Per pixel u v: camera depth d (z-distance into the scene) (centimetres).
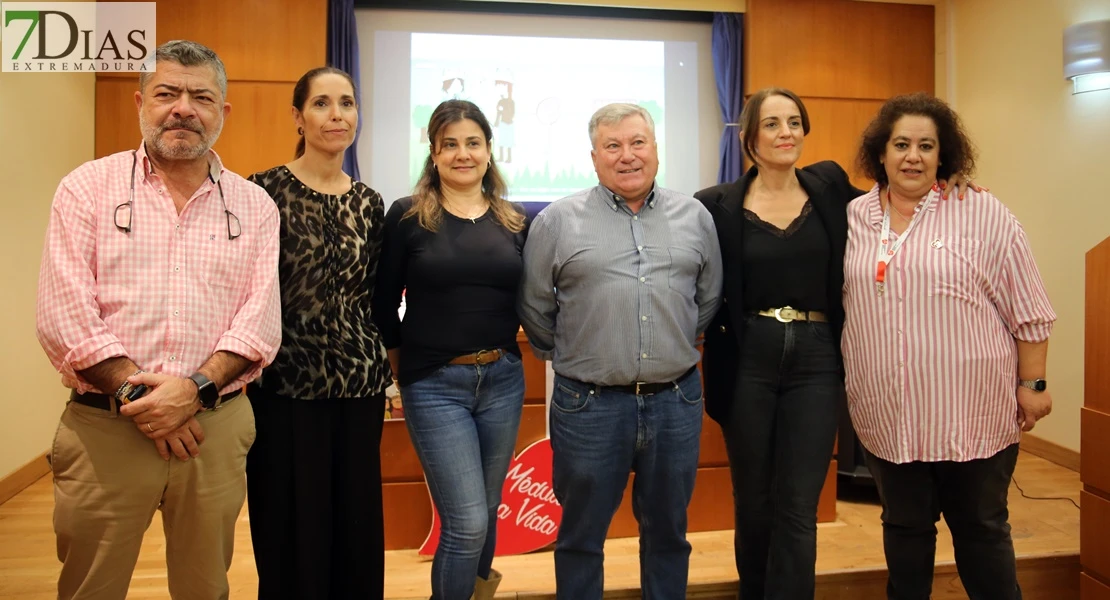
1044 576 249
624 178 177
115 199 147
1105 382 212
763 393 190
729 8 502
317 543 169
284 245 169
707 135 514
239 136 461
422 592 231
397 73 486
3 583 242
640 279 176
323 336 169
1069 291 385
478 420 184
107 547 146
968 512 184
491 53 493
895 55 507
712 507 281
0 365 330
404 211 184
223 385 148
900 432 182
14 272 345
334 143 174
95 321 139
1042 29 408
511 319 188
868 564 246
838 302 191
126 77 452
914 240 183
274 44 461
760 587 199
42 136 377
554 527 265
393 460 266
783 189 196
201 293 150
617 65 505
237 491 158
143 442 145
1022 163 424
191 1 455
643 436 180
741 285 191
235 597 227
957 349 178
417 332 180
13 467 342
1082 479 220
